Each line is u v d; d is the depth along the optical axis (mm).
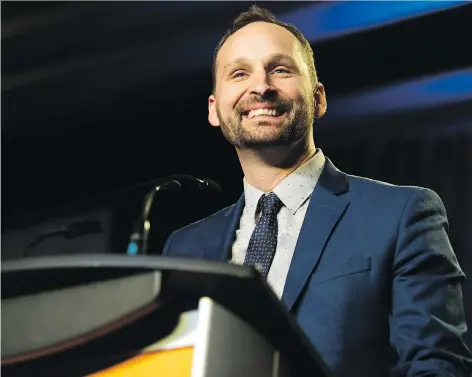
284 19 5176
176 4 5254
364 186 2467
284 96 2510
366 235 2312
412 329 2143
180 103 5660
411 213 2334
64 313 1230
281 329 1198
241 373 1235
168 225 5105
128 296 1182
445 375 1952
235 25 2699
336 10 5117
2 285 1239
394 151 5461
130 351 1287
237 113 2533
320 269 2270
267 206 2498
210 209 5250
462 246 5254
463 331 2197
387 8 5070
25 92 5773
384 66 5309
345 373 2092
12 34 5574
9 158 5902
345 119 5484
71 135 5867
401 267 2270
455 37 5102
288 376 1244
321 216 2389
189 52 5465
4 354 1271
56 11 5457
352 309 2180
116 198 2047
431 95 5336
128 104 5711
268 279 2354
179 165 5699
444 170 5367
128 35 5477
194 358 1253
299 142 2527
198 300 1231
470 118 5301
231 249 2525
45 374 1344
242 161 2609
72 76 5672
